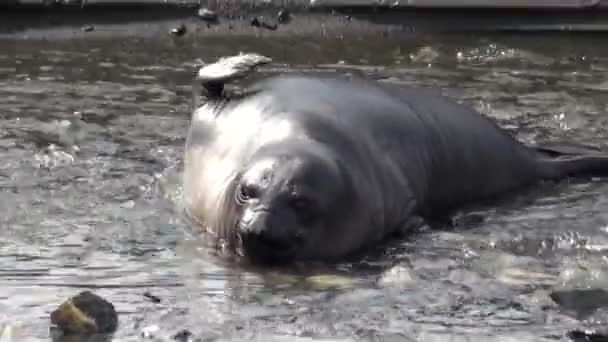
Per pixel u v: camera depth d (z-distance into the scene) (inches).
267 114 998.4
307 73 1133.1
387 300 817.5
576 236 973.8
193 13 1533.0
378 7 1555.1
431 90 1203.2
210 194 965.8
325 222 898.1
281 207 882.1
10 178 1052.5
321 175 904.3
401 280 855.1
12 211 973.2
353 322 773.9
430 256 920.3
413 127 1045.2
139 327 751.1
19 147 1136.2
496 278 866.1
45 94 1309.1
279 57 1460.4
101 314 750.5
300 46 1494.8
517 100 1350.9
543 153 1172.5
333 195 904.3
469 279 862.5
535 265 896.9
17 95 1300.4
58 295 802.2
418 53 1494.8
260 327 758.5
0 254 880.3
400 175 999.0
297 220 884.0
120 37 1504.7
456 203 1075.3
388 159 997.2
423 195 1033.5
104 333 741.3
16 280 828.6
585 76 1453.0
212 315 777.6
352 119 998.4
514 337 756.6
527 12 1565.0
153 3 1531.7
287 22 1534.2
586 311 804.0
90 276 843.4
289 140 943.0
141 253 897.5
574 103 1349.7
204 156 1016.2
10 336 729.0
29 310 773.3
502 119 1279.5
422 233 987.3
